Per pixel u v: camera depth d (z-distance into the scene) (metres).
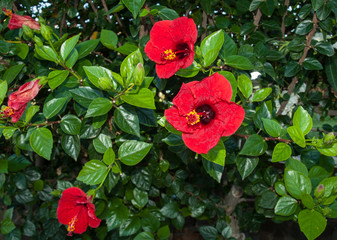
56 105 0.67
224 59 0.69
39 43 0.67
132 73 0.64
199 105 0.60
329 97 1.03
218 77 0.58
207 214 1.20
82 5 0.97
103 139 0.70
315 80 0.98
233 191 1.16
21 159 0.97
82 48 0.73
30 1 0.95
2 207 1.29
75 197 0.65
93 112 0.64
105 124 0.76
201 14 0.91
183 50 0.64
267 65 0.84
